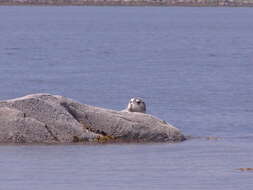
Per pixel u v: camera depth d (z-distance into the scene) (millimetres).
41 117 79625
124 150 75250
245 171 65125
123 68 175375
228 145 79812
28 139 78812
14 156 71125
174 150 75812
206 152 74750
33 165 66875
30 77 152125
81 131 79688
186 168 66375
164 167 66688
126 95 127812
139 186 59531
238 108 113438
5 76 153125
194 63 190625
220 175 63500
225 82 147500
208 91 133250
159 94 129250
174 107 114312
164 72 165750
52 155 71812
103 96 126438
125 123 80938
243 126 96750
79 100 122000
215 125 97562
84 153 73188
